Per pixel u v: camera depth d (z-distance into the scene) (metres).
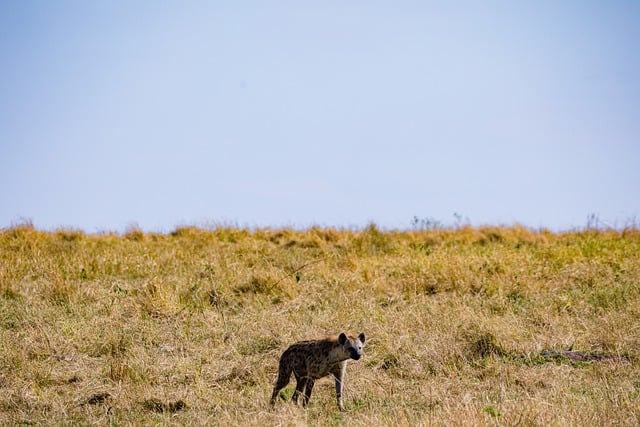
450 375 38.06
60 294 50.06
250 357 41.25
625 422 29.98
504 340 41.84
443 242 66.25
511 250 62.00
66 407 35.41
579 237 69.50
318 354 33.97
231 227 71.12
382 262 58.31
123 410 34.72
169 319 46.69
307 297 50.47
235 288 51.94
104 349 42.44
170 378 38.59
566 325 45.31
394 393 35.75
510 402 32.19
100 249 63.03
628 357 40.44
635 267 56.75
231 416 32.75
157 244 65.38
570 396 33.28
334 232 68.25
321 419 32.09
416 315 45.72
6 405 35.66
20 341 42.94
